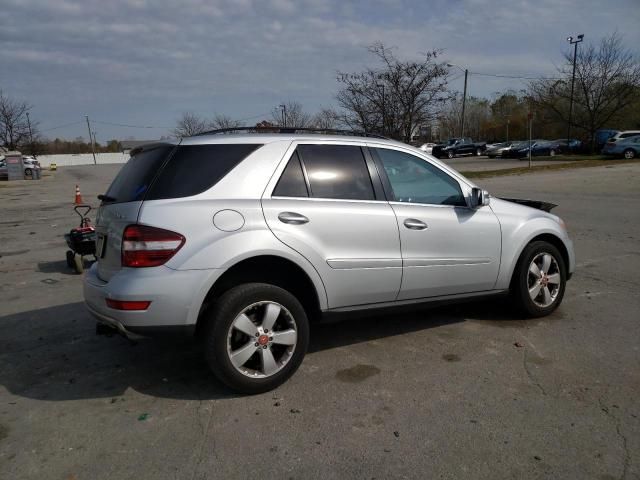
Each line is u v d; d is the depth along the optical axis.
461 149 46.72
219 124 47.47
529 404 3.46
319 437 3.13
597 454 2.90
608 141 32.12
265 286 3.62
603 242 8.63
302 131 4.32
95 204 18.03
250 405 3.53
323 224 3.86
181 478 2.77
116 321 3.44
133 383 3.92
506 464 2.84
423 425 3.23
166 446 3.07
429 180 4.55
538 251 5.00
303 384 3.82
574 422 3.23
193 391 3.76
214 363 3.51
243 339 3.64
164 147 3.77
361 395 3.64
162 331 3.40
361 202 4.10
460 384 3.77
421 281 4.34
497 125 67.81
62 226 12.74
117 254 3.53
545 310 5.11
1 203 19.55
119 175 4.15
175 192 3.53
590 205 12.98
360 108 16.17
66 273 7.67
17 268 8.10
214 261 3.44
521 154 39.84
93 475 2.81
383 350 4.42
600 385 3.70
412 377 3.90
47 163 87.44
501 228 4.78
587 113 39.81
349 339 4.68
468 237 4.57
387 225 4.13
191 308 3.41
